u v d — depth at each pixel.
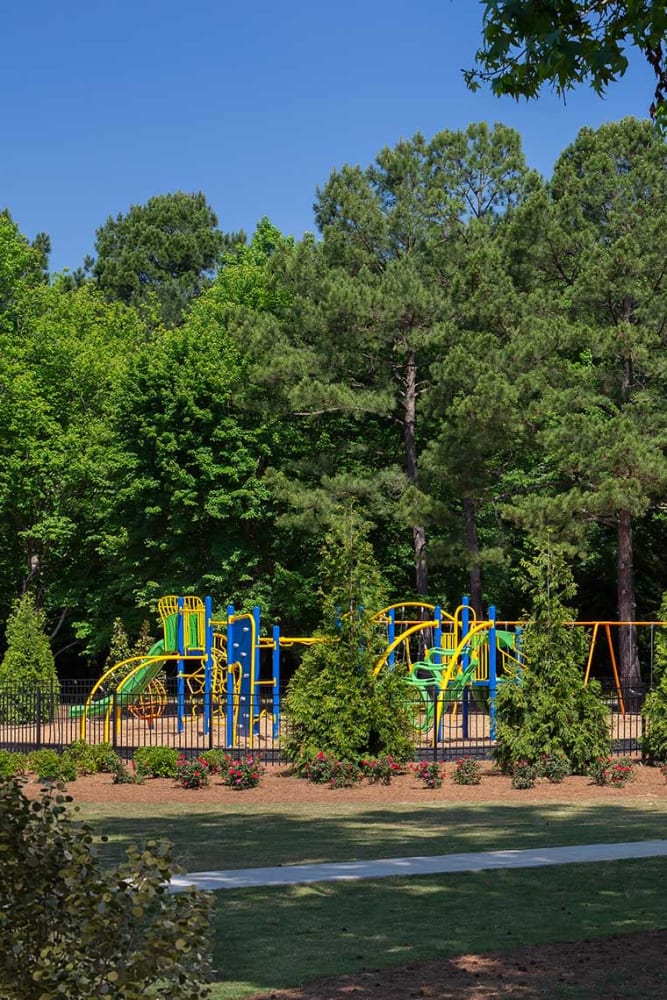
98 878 6.04
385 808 18.64
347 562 23.09
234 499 41.53
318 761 21.61
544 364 37.72
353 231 45.22
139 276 83.75
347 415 43.97
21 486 45.72
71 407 49.19
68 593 47.03
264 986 8.80
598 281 36.62
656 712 23.70
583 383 37.34
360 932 10.38
